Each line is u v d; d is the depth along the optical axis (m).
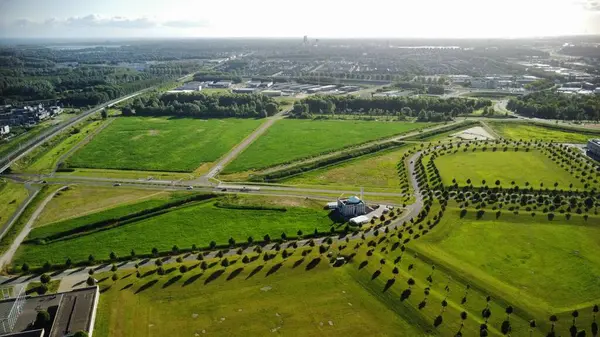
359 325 117.06
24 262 156.62
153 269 147.88
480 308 122.75
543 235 164.12
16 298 128.88
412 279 133.50
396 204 199.25
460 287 132.38
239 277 140.12
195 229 179.88
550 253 151.25
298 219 186.75
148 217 193.38
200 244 166.38
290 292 131.75
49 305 126.75
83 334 108.06
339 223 181.88
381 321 118.56
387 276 137.25
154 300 129.38
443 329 114.62
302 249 158.88
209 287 135.00
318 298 128.75
